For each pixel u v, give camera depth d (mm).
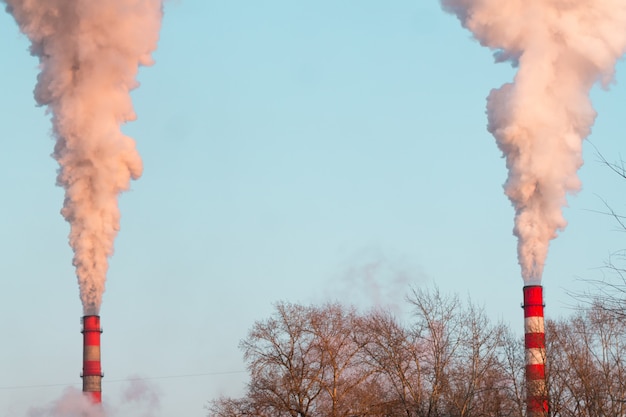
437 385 81938
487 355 82562
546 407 77625
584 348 71562
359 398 92688
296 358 96688
